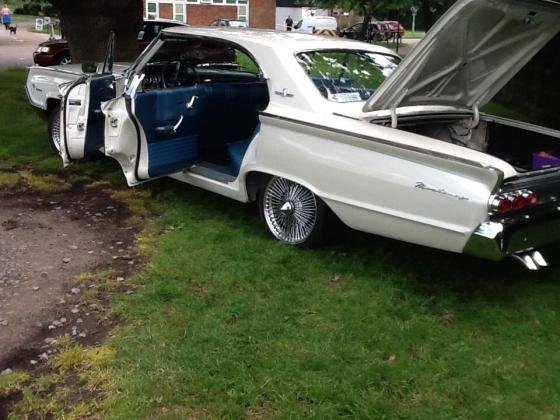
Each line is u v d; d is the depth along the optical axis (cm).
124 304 401
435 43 403
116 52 1000
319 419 299
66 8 968
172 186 632
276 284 431
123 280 437
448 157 371
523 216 380
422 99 470
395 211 402
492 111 1040
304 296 415
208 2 3925
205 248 485
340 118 434
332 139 427
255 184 503
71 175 664
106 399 311
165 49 591
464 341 370
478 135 522
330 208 450
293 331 372
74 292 420
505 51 457
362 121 430
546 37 459
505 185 371
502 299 421
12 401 313
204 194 609
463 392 323
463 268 464
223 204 582
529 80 1018
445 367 343
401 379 331
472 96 503
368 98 473
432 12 1516
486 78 487
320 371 335
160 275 441
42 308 400
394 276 445
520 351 361
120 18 989
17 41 2955
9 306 402
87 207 577
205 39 520
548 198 392
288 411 304
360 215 425
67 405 310
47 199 597
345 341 364
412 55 406
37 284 430
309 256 472
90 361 341
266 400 313
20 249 485
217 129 577
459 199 371
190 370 333
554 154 479
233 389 319
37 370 337
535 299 421
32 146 752
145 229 526
